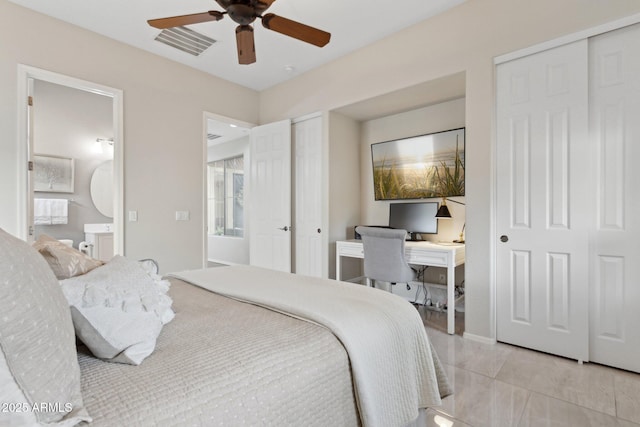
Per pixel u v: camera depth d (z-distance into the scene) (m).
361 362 1.03
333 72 3.68
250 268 2.21
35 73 2.73
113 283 0.94
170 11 2.77
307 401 0.87
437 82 2.94
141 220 3.38
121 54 3.25
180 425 0.65
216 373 0.80
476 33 2.62
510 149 2.49
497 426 1.54
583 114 2.19
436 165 3.53
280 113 4.28
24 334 0.58
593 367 2.13
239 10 1.89
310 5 2.69
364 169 4.21
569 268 2.25
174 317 1.21
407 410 1.18
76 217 4.34
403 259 2.99
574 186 2.23
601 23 2.11
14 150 2.64
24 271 0.64
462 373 2.05
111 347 0.84
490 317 2.54
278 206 4.18
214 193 6.95
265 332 1.06
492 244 2.54
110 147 4.62
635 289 2.04
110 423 0.61
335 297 1.44
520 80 2.44
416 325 1.35
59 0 2.62
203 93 3.93
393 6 2.72
